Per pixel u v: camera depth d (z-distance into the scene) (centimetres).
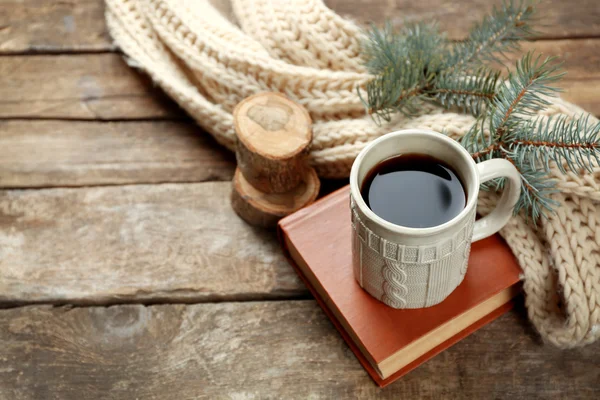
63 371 93
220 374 92
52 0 115
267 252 99
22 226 101
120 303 97
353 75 98
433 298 87
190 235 100
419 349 90
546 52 108
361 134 96
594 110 104
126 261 98
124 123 107
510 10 93
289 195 98
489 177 82
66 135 106
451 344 92
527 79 84
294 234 92
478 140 88
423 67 93
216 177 104
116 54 112
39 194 103
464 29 111
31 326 95
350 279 90
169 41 106
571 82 106
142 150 105
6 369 93
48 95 109
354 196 80
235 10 107
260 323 95
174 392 92
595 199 88
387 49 94
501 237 91
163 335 94
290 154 93
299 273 96
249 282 97
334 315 94
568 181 88
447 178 83
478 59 95
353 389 91
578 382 91
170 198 102
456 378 91
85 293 97
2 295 97
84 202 102
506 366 91
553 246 88
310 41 101
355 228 82
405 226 81
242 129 94
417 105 95
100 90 109
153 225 101
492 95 91
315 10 100
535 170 86
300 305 95
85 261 99
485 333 93
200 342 94
